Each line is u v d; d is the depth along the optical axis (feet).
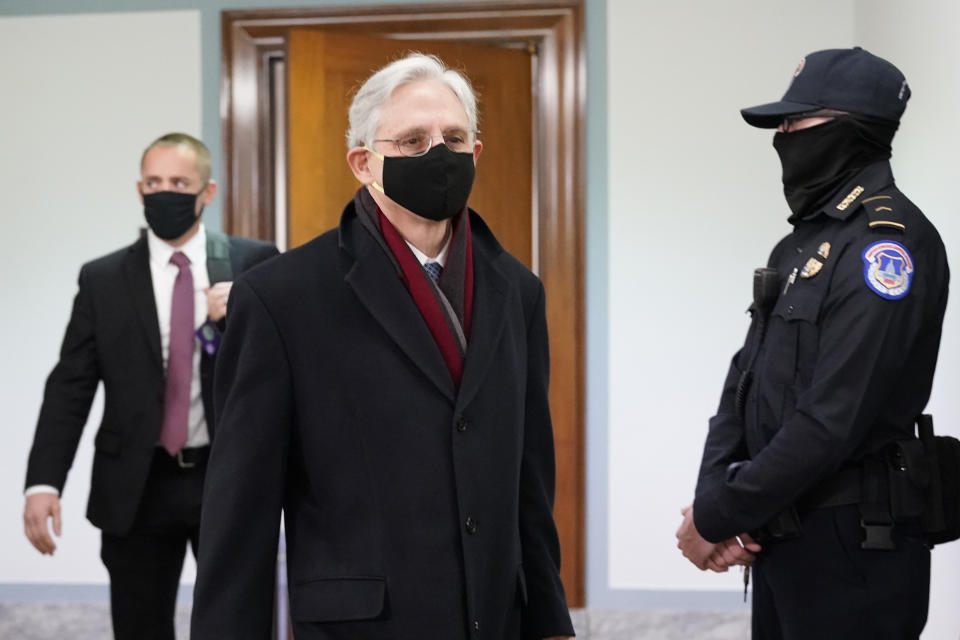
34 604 14.88
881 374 6.53
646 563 14.55
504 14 14.70
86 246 15.07
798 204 7.38
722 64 14.56
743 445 7.38
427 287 5.73
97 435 9.77
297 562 5.56
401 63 5.74
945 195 10.26
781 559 6.89
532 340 6.19
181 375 9.68
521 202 14.90
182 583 14.61
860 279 6.63
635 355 14.62
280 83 15.29
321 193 14.29
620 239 14.66
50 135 15.11
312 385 5.55
